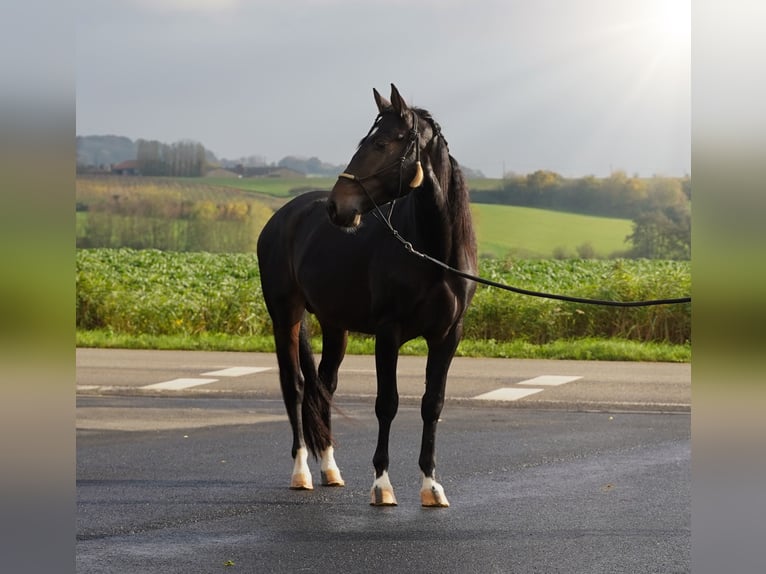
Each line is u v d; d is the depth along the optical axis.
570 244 63.88
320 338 20.30
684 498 7.06
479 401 12.10
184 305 21.36
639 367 15.55
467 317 19.34
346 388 13.19
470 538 5.92
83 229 67.31
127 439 9.71
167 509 6.75
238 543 5.80
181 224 68.38
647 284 20.45
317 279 7.52
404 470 8.20
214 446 9.34
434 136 6.57
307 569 5.22
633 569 5.23
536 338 19.25
